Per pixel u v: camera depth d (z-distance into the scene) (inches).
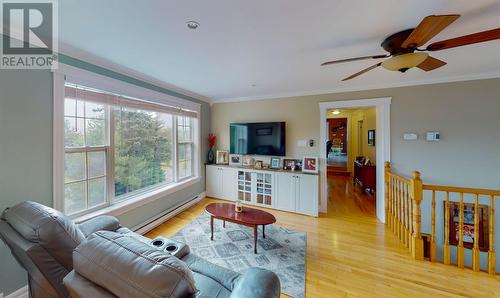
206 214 143.3
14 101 65.9
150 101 121.9
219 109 185.6
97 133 96.6
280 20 62.0
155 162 131.6
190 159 165.8
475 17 60.9
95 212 92.8
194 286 27.7
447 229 90.5
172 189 137.1
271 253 97.0
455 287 75.9
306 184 144.7
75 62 82.5
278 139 160.6
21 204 48.4
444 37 73.0
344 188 222.7
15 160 66.3
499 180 113.7
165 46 78.9
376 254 96.9
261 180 159.8
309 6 55.4
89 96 88.9
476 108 116.1
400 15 59.7
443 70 108.5
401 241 109.0
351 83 132.3
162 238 69.4
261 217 101.5
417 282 78.3
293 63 96.8
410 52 68.7
